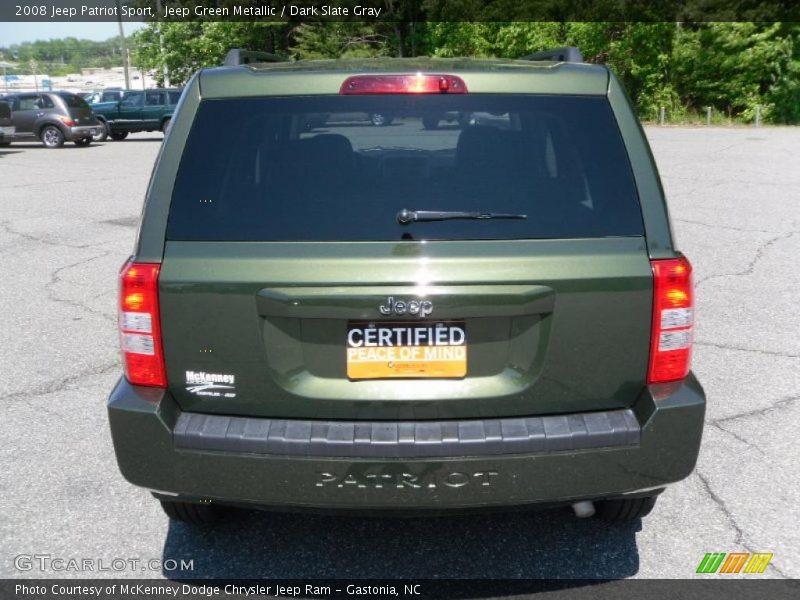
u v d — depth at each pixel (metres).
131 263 2.64
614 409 2.69
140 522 3.47
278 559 3.19
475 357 2.60
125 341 2.67
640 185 2.66
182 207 2.64
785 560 3.16
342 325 2.58
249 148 2.69
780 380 5.10
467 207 2.61
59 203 12.89
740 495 3.66
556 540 3.30
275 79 2.74
